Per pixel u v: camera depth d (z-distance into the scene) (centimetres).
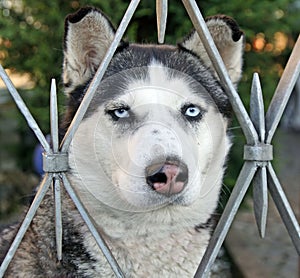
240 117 37
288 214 38
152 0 103
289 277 117
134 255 56
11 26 121
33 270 57
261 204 38
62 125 60
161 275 57
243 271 117
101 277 55
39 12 119
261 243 138
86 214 37
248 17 109
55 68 119
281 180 209
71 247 55
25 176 149
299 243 38
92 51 60
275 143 128
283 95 38
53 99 36
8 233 64
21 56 126
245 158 38
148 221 55
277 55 123
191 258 57
